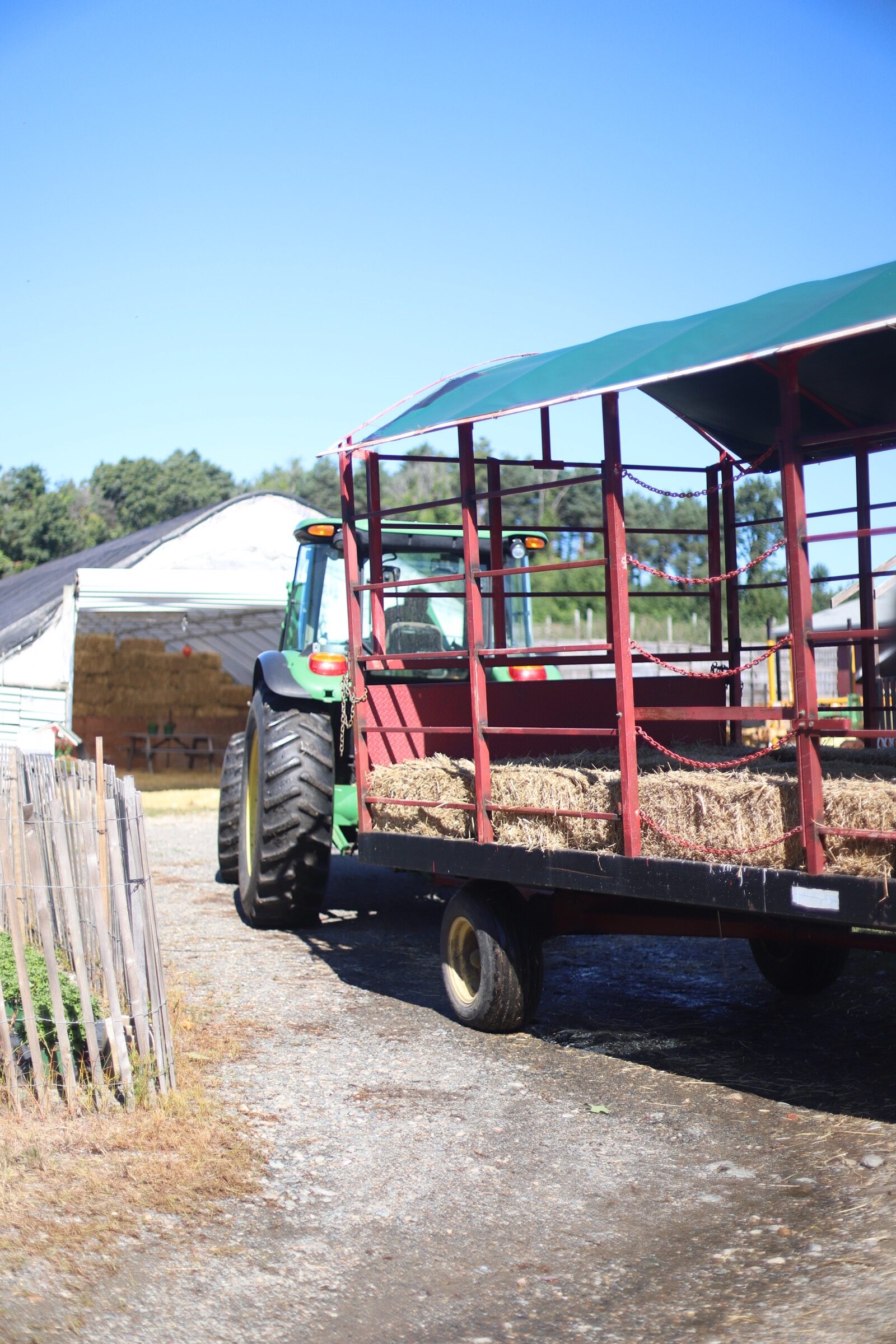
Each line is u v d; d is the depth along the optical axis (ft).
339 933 23.72
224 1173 11.42
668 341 13.71
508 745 18.71
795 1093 13.62
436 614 25.59
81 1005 13.16
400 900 27.99
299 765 23.07
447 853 16.62
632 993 18.76
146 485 214.69
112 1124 12.48
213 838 39.70
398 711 18.70
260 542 59.93
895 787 11.35
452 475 212.84
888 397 17.07
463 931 17.07
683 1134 12.51
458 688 19.15
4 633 51.47
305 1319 8.93
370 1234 10.33
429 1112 13.26
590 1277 9.54
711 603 20.47
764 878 12.12
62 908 17.21
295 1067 14.82
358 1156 12.00
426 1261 9.86
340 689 22.70
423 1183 11.36
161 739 68.74
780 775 13.21
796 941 14.52
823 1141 12.05
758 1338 8.44
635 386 13.02
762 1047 15.52
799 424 11.81
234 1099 13.58
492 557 19.93
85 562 71.46
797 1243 9.88
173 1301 9.11
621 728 13.66
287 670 23.76
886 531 11.00
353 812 23.52
